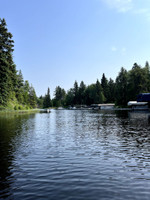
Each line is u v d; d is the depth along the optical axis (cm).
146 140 1423
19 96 9800
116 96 11894
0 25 5362
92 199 529
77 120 3481
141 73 9856
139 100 7088
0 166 826
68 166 824
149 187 607
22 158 950
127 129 2072
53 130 2025
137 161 895
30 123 2823
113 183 640
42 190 589
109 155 1005
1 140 1438
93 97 15100
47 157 967
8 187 613
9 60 5644
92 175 716
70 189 596
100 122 2981
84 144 1290
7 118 3834
